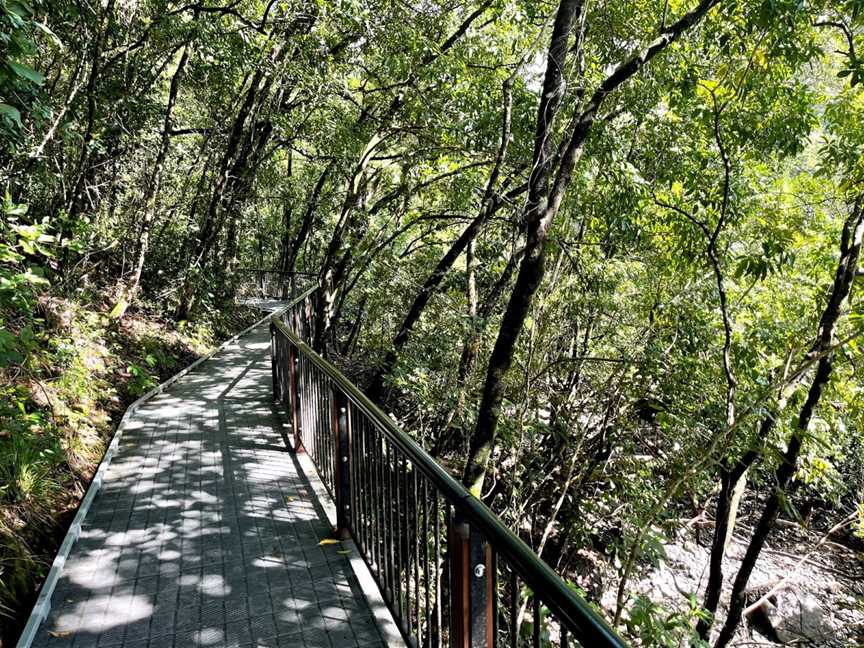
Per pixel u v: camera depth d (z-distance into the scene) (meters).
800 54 4.85
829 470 6.86
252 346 10.97
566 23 4.15
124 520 3.67
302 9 8.25
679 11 5.35
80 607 2.76
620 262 6.75
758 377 5.73
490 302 7.36
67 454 4.29
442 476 1.88
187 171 13.39
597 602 6.95
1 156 6.34
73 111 7.65
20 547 3.03
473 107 7.02
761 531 5.38
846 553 10.02
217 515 3.76
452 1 8.45
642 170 6.64
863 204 5.00
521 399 6.30
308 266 26.16
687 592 8.18
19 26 2.98
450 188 9.29
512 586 1.50
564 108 5.23
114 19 7.50
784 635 8.06
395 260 10.39
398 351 8.23
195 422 5.81
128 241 10.34
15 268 5.75
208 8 8.15
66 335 6.12
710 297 6.54
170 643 2.52
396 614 2.53
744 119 5.71
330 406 3.75
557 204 4.11
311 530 3.56
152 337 8.77
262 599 2.85
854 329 4.93
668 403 6.44
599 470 7.06
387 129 8.98
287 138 11.96
